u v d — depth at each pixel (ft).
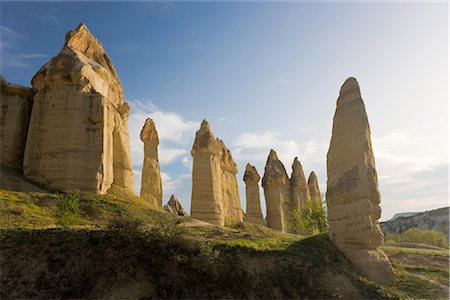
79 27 151.94
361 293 78.43
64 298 61.57
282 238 100.32
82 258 68.39
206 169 166.09
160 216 116.06
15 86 139.33
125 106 160.97
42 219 92.32
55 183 118.62
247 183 234.38
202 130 174.29
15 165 127.95
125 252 69.72
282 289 73.36
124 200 123.54
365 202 89.10
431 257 109.50
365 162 91.81
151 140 197.06
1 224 80.84
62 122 125.70
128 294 64.39
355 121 96.17
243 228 175.32
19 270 65.21
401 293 80.38
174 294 65.98
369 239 87.15
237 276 72.08
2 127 130.62
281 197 220.64
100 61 156.66
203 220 156.46
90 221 99.76
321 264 82.79
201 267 69.67
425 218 338.75
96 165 123.13
